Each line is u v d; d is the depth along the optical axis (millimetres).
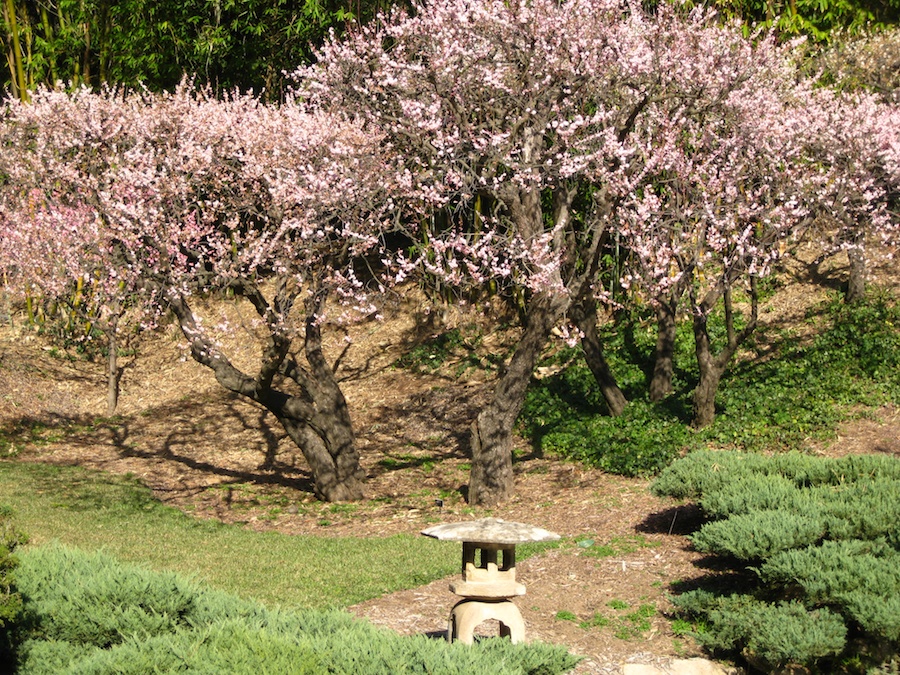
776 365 17531
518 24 13797
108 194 14156
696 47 14930
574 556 11461
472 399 19797
